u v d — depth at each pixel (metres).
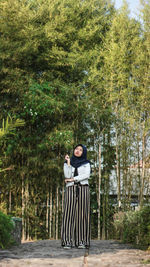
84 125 7.86
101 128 7.84
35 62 7.59
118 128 7.60
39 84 7.54
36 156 7.43
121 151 7.50
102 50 7.70
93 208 7.97
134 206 7.47
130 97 7.36
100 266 3.08
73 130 7.72
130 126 7.26
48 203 7.72
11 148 7.40
